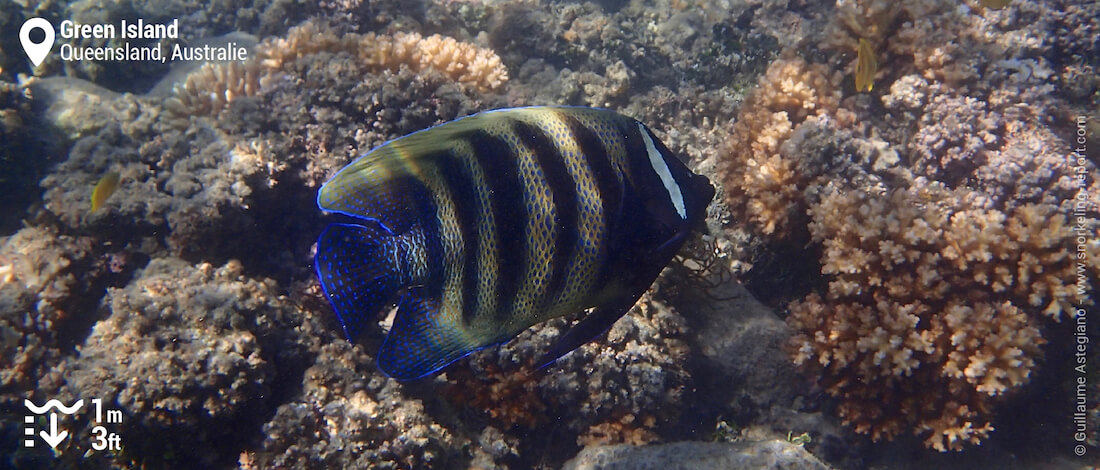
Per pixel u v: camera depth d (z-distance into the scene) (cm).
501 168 89
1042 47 223
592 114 91
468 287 91
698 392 168
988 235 157
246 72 222
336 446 133
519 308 91
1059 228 159
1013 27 233
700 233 166
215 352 134
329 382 143
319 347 150
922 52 209
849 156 177
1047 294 156
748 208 184
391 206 90
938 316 156
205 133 183
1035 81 211
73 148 175
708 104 239
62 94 197
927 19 213
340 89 189
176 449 131
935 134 192
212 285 146
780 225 176
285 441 133
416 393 150
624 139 91
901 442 170
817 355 163
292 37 220
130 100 204
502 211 89
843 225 162
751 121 199
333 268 89
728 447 142
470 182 89
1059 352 170
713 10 304
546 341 148
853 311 162
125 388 128
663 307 164
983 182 182
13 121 178
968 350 150
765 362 169
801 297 187
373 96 187
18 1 267
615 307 94
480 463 144
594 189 90
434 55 225
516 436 155
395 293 91
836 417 169
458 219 90
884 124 209
